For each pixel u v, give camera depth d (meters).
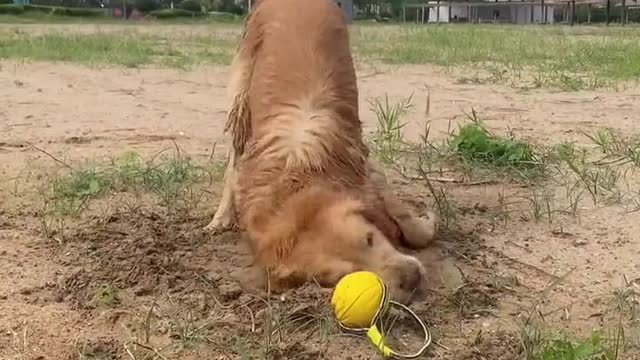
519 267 1.42
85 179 1.85
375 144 2.23
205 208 1.72
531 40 6.68
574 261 1.45
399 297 1.15
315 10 1.46
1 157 2.12
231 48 5.81
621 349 1.13
